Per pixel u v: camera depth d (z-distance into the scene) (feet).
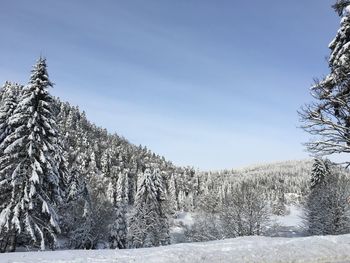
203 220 174.09
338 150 47.93
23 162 81.71
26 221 78.54
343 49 49.44
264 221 154.10
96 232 168.25
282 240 52.37
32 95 83.92
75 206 167.84
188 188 569.64
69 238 166.20
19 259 39.11
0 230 76.89
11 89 112.98
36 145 82.17
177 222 270.26
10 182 81.51
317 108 49.55
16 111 85.20
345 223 142.72
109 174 496.64
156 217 173.68
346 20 51.01
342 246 46.09
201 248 43.57
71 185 175.11
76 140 554.05
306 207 169.78
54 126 87.86
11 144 81.05
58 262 37.50
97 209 170.71
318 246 45.32
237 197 152.76
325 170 170.60
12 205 79.82
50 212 82.33
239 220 148.97
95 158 509.76
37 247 86.79
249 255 41.16
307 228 171.94
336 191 147.23
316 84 49.60
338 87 48.85
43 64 88.07
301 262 40.75
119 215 167.02
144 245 165.99
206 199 238.07
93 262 37.65
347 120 48.83
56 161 93.25
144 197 177.68
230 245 46.57
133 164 580.30
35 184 82.07
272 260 40.32
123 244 166.09
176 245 47.80
